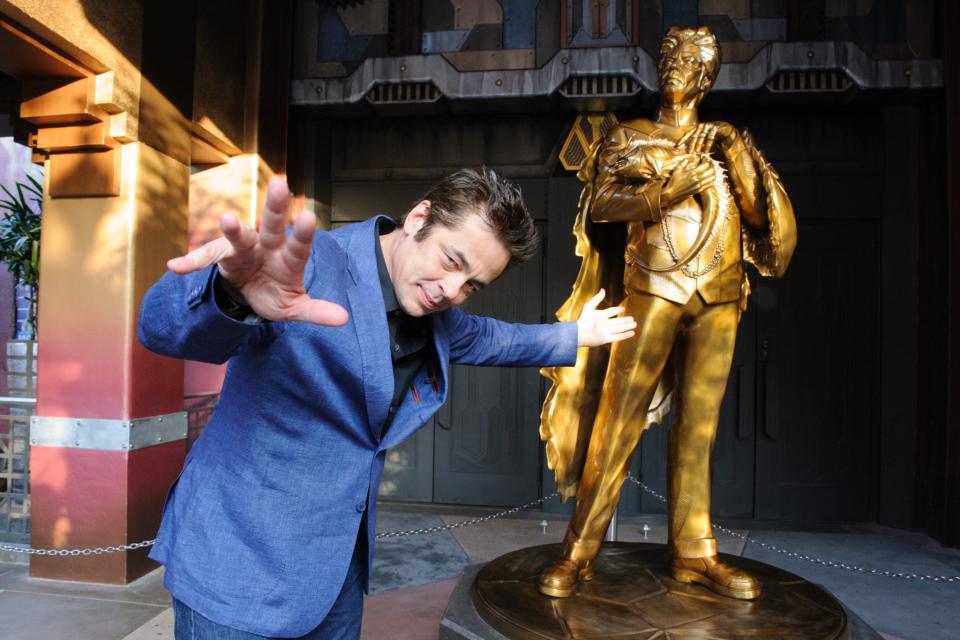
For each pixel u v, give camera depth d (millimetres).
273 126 4527
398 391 1106
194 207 4359
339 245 981
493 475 4770
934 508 4020
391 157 4883
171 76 3438
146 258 3242
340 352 910
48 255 3234
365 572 1112
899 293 4332
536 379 4738
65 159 3174
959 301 3863
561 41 4297
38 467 3203
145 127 3225
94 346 3168
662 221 2191
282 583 917
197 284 732
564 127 4637
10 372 3975
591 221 2521
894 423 4301
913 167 4332
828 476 4418
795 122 4492
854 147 4449
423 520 4363
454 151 4820
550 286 4668
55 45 2723
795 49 4047
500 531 4141
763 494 4465
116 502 3117
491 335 1381
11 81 3824
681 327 2291
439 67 4305
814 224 4504
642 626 1865
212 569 916
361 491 986
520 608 1992
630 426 2232
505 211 933
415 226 1012
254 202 4309
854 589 3178
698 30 2336
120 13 3023
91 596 2969
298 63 4676
